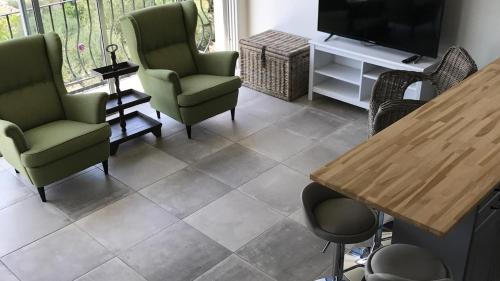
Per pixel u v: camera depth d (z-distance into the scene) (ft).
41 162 12.33
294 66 17.57
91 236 11.84
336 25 17.02
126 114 16.25
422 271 7.40
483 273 9.30
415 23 14.97
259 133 16.11
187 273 10.74
